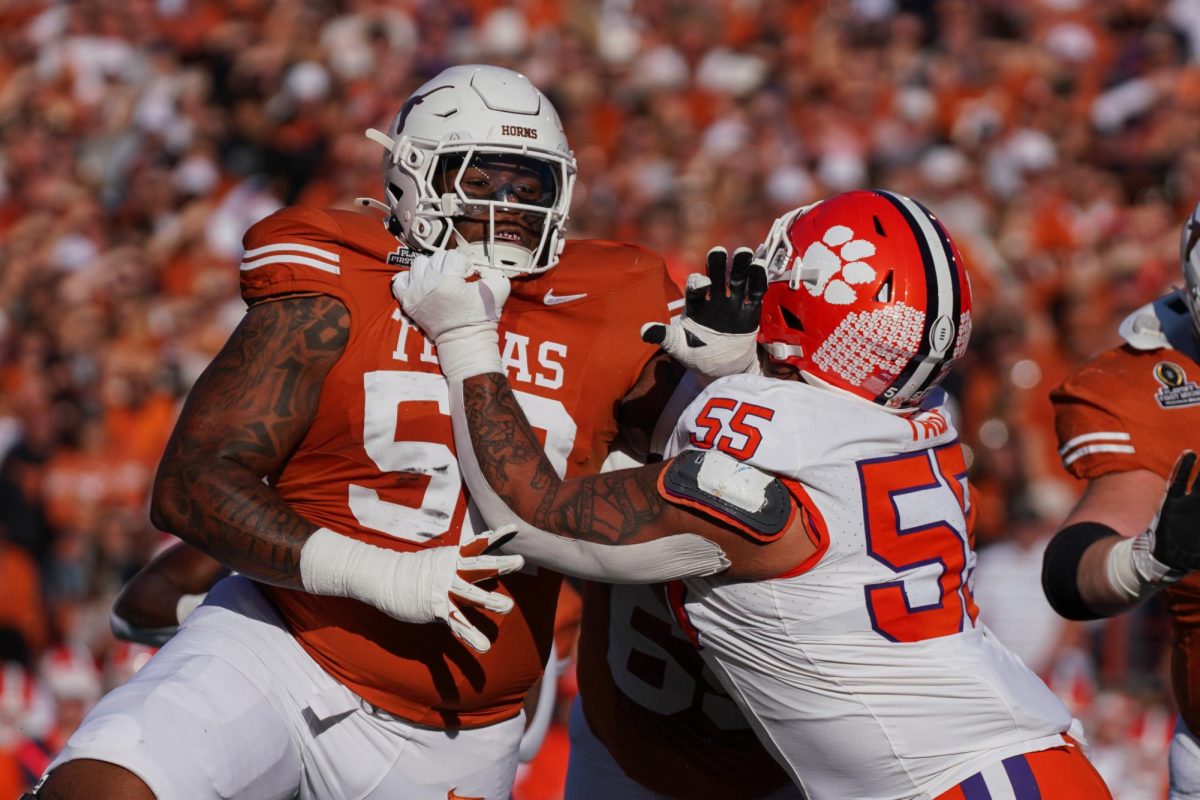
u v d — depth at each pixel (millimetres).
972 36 41625
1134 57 40812
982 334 30078
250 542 9719
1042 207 34781
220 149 38906
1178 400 11266
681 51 42531
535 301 10641
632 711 11875
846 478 9828
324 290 10070
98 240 36281
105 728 9703
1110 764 19828
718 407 10016
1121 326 11844
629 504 9719
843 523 9805
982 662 10086
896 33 41812
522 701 11250
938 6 42469
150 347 31844
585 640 12328
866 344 10016
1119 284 32781
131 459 29469
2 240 37844
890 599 9891
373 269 10305
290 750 10430
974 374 29484
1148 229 34469
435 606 9562
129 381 30281
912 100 38625
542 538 9875
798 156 37344
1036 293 32500
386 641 10352
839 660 9867
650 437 11219
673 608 10492
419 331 10258
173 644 10555
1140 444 11219
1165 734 19906
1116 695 20828
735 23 43406
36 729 19828
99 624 26641
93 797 9492
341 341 10109
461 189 10391
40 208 37719
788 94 40062
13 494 28047
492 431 9906
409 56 42094
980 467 27125
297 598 10414
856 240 10078
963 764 9883
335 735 10539
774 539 9609
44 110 41250
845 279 10016
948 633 10070
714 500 9539
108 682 21266
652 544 9695
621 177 35969
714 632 10242
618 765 12164
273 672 10422
